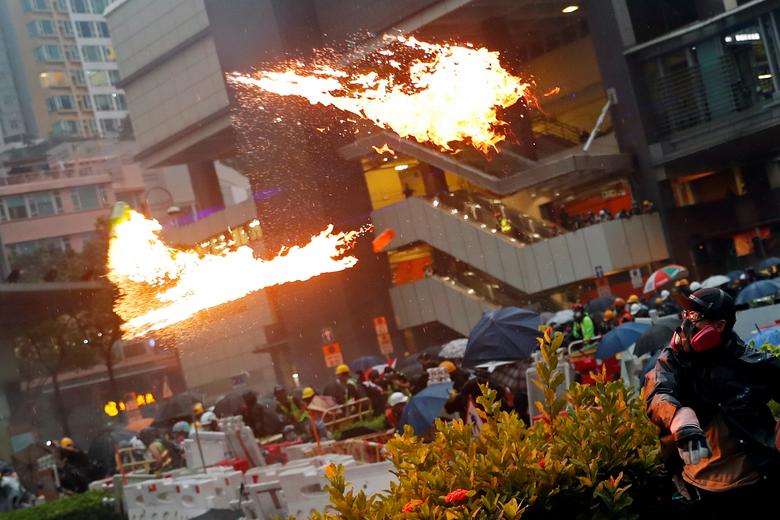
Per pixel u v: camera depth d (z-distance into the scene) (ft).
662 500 16.94
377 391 74.43
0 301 135.85
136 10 211.61
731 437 15.92
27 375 218.18
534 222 156.97
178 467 75.77
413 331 171.63
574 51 172.24
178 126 207.21
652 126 147.54
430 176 168.76
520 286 156.15
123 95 393.29
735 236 150.41
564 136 172.65
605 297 99.19
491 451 16.63
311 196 169.68
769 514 15.85
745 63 137.80
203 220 194.08
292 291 178.81
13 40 375.25
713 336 15.53
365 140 162.30
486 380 43.04
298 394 99.25
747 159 144.97
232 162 238.27
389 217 168.66
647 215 148.25
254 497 42.75
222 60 179.22
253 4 169.78
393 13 155.84
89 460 86.99
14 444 151.74
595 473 16.21
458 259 162.61
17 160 317.01
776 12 132.36
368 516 16.81
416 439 18.67
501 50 156.46
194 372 228.63
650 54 146.20
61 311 154.10
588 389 18.48
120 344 291.38
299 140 169.99
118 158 323.98
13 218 301.63
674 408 15.58
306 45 166.20
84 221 308.81
